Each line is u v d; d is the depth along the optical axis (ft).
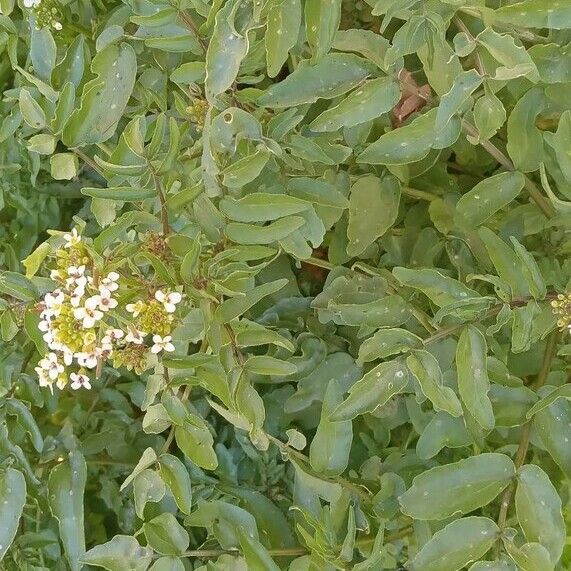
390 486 0.99
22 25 1.14
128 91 0.92
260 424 0.90
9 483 0.98
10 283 0.90
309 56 1.06
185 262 0.83
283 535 1.01
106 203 0.98
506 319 0.89
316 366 1.09
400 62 0.89
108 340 0.84
